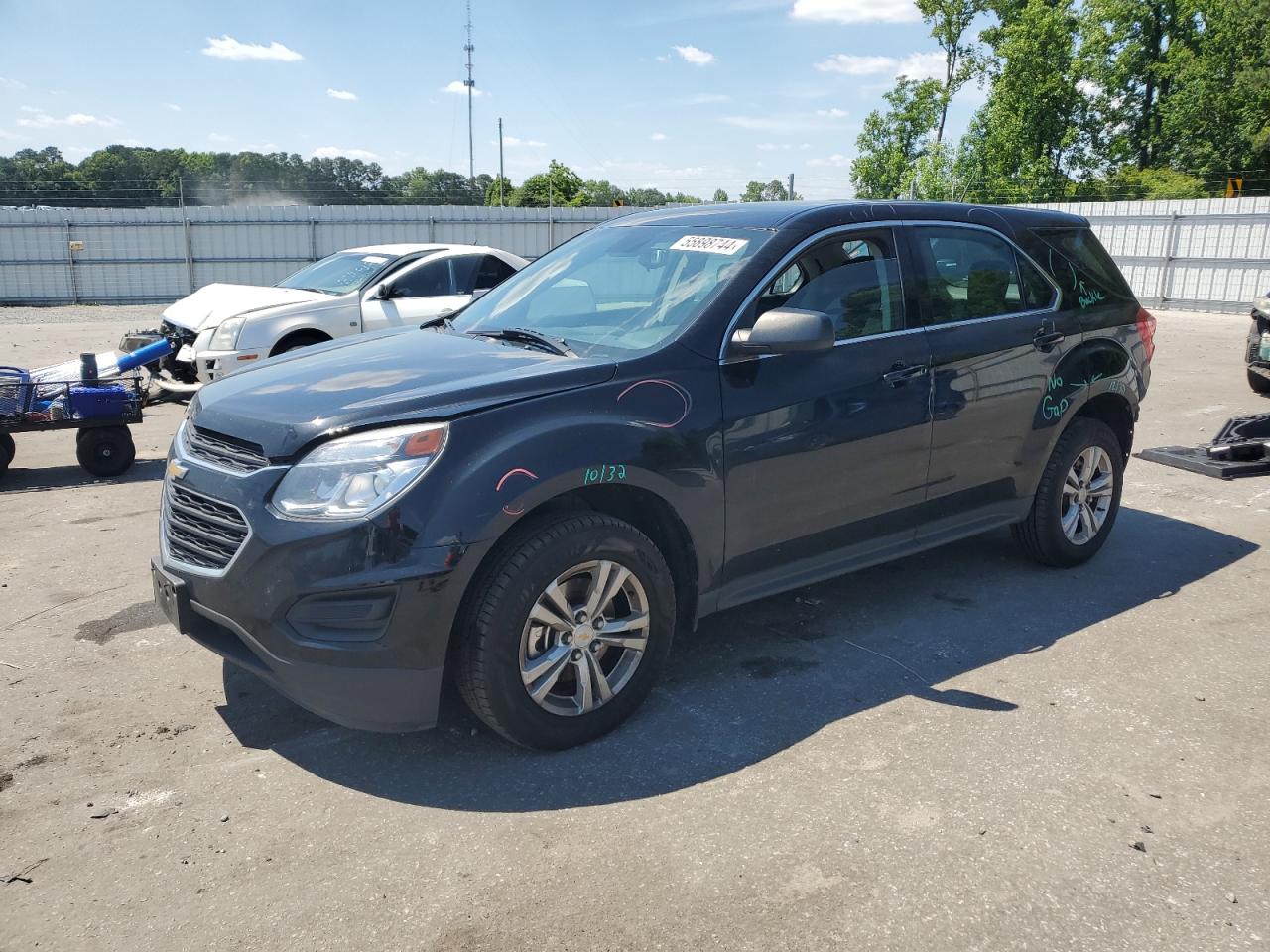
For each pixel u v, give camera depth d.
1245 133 36.34
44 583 4.96
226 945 2.41
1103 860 2.74
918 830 2.88
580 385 3.30
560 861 2.74
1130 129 42.06
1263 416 7.62
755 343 3.51
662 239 4.22
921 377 4.14
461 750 3.34
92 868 2.71
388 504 2.93
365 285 9.67
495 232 29.59
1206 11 37.84
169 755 3.31
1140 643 4.23
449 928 2.47
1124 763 3.26
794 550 3.89
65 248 27.64
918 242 4.31
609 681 3.41
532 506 3.08
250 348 8.90
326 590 2.91
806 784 3.12
